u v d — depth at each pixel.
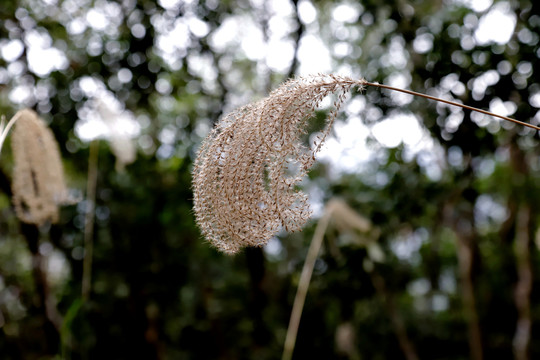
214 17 7.97
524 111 6.06
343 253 9.58
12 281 11.75
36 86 8.40
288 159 2.36
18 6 8.23
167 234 10.17
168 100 9.71
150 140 10.30
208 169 2.33
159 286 10.11
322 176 10.41
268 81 9.74
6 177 8.29
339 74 2.33
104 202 9.79
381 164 9.02
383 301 12.27
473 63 6.21
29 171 4.20
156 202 9.70
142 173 9.75
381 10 7.17
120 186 9.73
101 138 9.06
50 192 4.27
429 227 12.43
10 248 12.02
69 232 9.81
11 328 11.96
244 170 2.31
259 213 2.33
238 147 2.31
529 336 11.64
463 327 16.16
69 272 11.05
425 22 6.79
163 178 9.91
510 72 6.04
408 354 12.12
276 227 2.38
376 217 8.90
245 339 11.98
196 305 11.88
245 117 2.34
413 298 17.20
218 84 9.71
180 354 11.95
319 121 7.45
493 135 6.41
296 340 11.39
